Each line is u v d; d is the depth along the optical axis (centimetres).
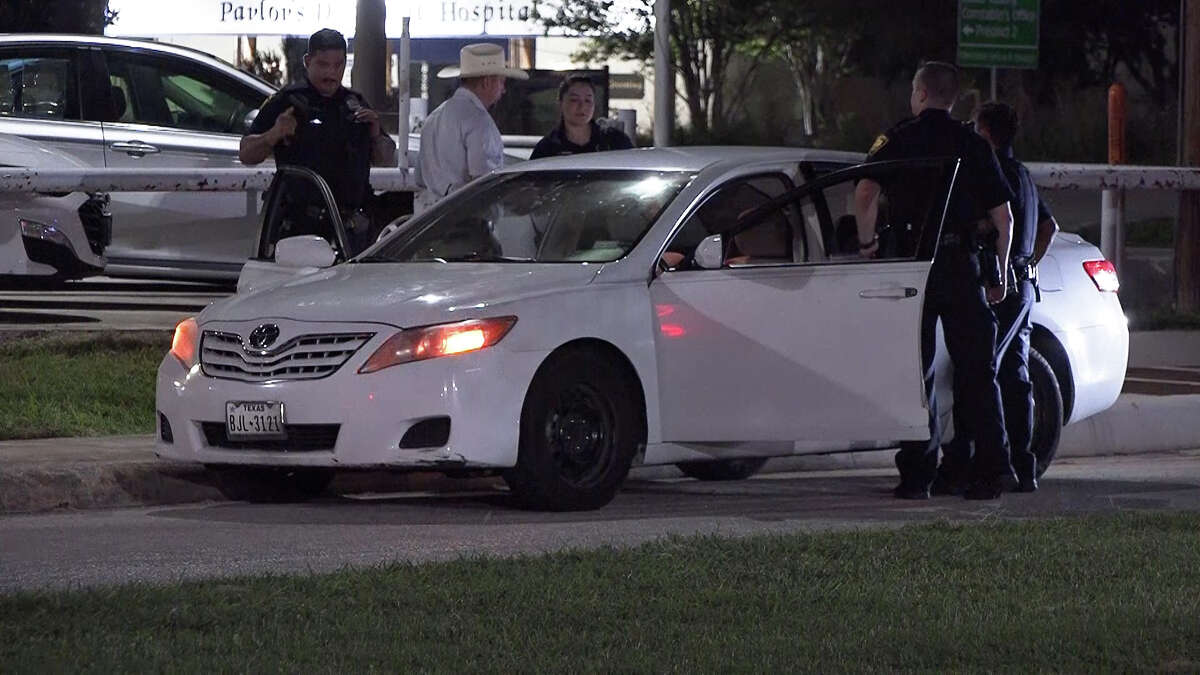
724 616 1078
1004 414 1675
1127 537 1342
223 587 1145
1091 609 1092
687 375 1588
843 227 1675
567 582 1167
